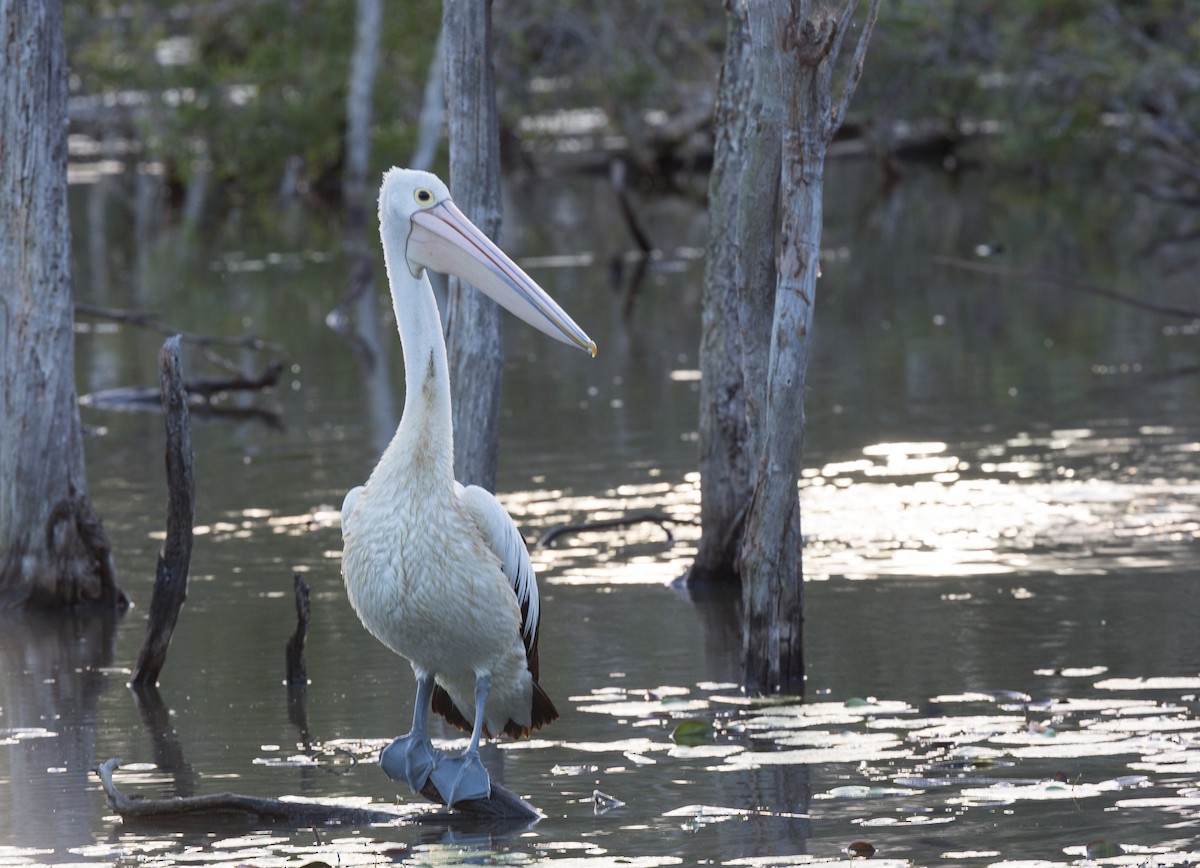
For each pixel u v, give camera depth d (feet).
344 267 124.98
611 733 31.91
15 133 42.55
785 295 34.47
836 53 33.35
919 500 51.75
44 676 37.47
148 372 82.64
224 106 174.81
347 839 26.55
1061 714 31.73
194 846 26.32
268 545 48.83
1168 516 48.60
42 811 28.27
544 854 25.46
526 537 49.16
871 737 30.83
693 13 172.14
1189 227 132.26
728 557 44.04
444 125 177.47
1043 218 143.13
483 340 39.93
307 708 34.42
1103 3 146.41
